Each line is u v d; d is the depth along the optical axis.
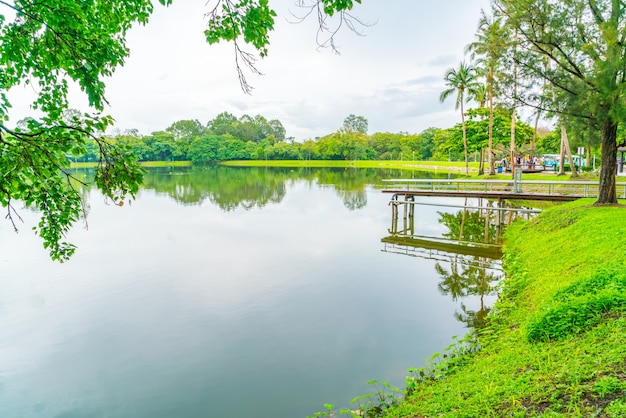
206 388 6.56
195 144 96.44
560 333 5.47
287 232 18.66
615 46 11.11
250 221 21.47
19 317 9.46
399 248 15.52
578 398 3.79
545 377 4.50
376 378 6.68
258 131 115.19
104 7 4.14
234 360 7.39
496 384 4.80
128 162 3.63
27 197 3.47
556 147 45.69
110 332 8.66
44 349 7.99
